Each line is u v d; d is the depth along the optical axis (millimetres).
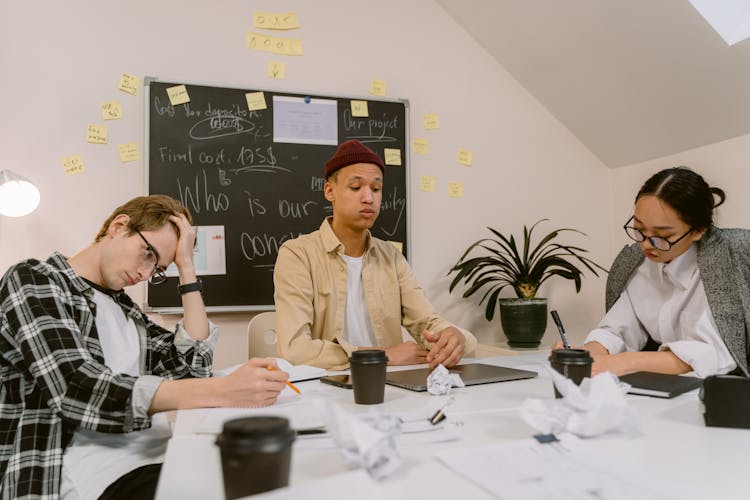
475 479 535
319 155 2449
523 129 2848
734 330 1330
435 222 2639
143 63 2256
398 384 1098
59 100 2143
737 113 2205
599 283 2926
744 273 1373
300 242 1821
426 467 583
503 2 2492
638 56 2303
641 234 1500
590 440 683
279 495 418
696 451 635
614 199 2971
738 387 745
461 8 2664
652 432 722
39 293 1013
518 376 1181
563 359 869
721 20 1995
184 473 584
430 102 2680
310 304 1711
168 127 2246
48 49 2145
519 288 2492
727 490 506
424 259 2604
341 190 1802
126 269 1193
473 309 2666
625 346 1659
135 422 900
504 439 692
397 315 1888
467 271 2412
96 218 2154
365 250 1930
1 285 1033
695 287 1503
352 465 581
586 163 2957
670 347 1268
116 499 836
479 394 1009
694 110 2332
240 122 2348
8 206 1866
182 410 896
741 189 2250
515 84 2852
